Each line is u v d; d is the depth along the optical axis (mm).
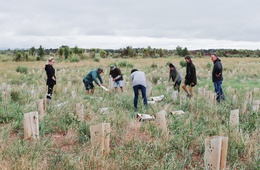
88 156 4336
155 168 4133
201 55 59688
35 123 5363
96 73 11078
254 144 5051
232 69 23312
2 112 6855
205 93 9656
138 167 4230
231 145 4973
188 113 7445
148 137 5633
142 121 6883
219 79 9617
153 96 10680
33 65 29094
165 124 5680
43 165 4141
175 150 4984
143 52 53844
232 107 8172
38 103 7551
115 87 11523
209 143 3990
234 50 69625
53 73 9625
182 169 4301
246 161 4605
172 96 9852
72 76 18188
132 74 8688
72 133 5797
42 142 5113
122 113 7285
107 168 4105
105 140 4672
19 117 6617
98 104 8438
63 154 4500
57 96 10258
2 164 4035
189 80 10523
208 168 3977
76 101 8367
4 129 5793
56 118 6715
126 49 51844
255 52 68250
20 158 4180
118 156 4473
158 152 4758
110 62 31828
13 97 9141
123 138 5500
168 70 22516
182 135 5426
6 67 25453
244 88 13305
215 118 6844
